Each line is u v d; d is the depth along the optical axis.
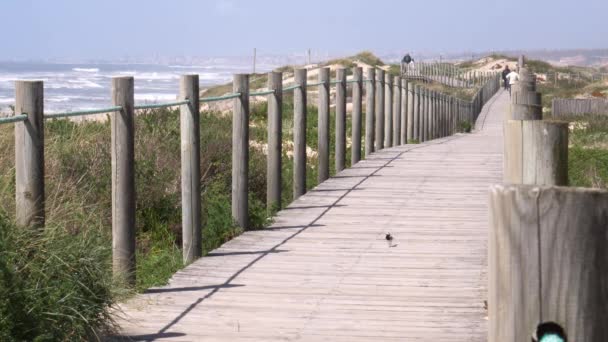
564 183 3.67
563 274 2.59
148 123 14.27
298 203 12.58
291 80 51.06
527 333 2.63
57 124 12.92
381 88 19.98
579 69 111.38
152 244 10.97
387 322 6.79
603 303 2.59
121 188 7.73
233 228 10.41
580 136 30.44
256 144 18.09
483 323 6.73
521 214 2.61
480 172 15.99
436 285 7.97
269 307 7.23
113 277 6.56
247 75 10.58
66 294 5.51
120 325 6.54
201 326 6.65
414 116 25.75
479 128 43.66
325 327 6.65
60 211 7.80
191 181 9.15
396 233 10.41
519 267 2.62
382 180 14.83
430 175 15.52
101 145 11.63
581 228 2.57
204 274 8.39
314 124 23.84
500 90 78.62
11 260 5.24
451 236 10.23
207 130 14.95
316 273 8.44
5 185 7.01
